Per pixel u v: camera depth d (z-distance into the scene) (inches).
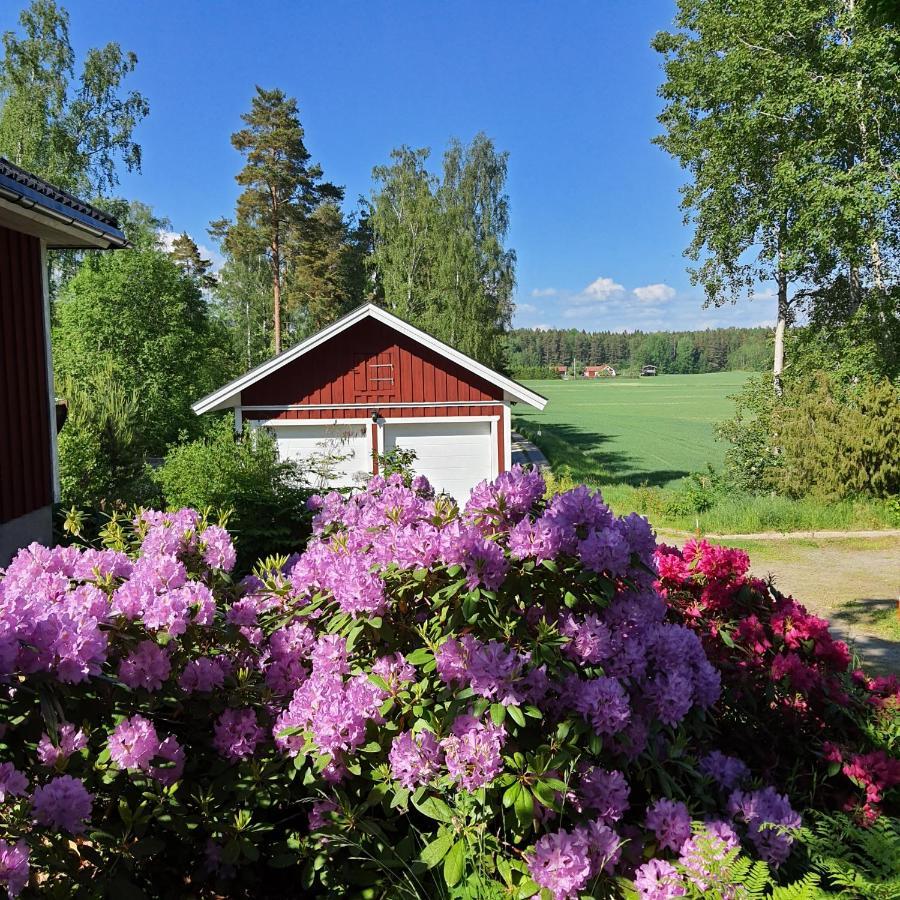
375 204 1478.8
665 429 2018.9
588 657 98.3
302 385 623.2
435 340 620.7
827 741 123.7
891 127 615.2
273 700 112.9
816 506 568.4
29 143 983.0
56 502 307.1
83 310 1071.0
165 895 99.5
